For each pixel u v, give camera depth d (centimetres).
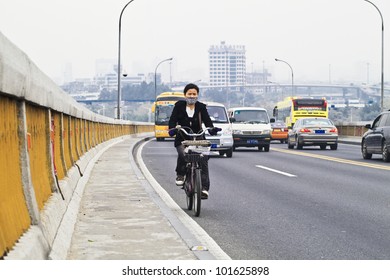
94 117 4153
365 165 3931
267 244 1501
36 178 1305
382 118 4406
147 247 1352
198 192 1916
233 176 3216
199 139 2005
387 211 2003
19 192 1043
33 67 1138
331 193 2486
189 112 2000
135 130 11169
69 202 1725
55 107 1656
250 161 4347
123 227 1580
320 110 9362
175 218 1705
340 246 1470
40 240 1022
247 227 1739
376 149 4356
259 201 2266
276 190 2602
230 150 4769
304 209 2062
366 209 2048
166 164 4084
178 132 2027
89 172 2962
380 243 1501
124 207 1917
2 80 827
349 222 1805
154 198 2131
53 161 1638
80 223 1633
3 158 943
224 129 4753
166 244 1384
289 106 9631
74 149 2709
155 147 6725
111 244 1377
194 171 2002
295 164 4044
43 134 1497
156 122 9569
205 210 2059
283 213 1983
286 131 8506
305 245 1484
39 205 1270
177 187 2738
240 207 2120
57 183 1617
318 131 6112
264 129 5678
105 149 5303
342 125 9656
